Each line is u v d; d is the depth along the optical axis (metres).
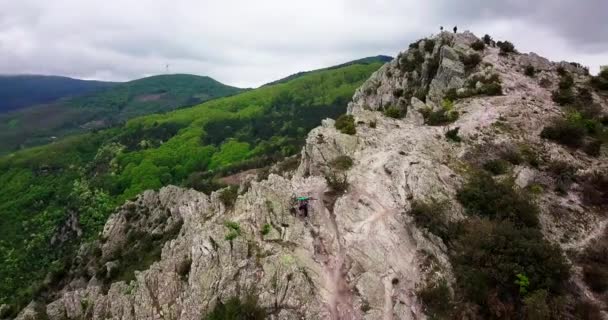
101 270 67.25
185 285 37.56
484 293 31.02
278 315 30.98
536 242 33.62
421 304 31.41
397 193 41.53
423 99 69.06
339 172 45.84
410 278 33.44
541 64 70.56
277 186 43.78
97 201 177.75
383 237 36.62
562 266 32.03
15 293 112.75
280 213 39.72
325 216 39.88
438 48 76.94
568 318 30.17
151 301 37.97
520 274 31.27
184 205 71.50
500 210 38.41
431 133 51.88
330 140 51.25
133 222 84.25
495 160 46.00
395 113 60.91
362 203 40.38
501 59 70.81
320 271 34.34
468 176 43.78
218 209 45.31
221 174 168.00
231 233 37.75
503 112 54.41
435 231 36.44
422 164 44.50
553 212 39.69
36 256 145.50
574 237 37.41
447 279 32.94
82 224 158.12
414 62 81.50
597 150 47.38
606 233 37.50
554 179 43.50
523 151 47.12
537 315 29.08
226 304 32.16
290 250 35.94
